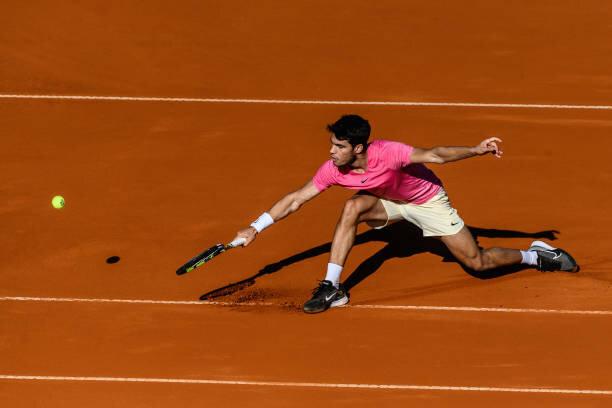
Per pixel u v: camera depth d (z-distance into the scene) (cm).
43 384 3600
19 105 5250
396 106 5209
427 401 3522
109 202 4569
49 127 5094
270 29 5822
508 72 5462
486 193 4584
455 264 4175
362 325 3862
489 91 5316
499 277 4103
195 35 5784
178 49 5678
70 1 6025
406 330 3838
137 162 4838
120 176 4741
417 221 3875
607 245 4272
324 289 3850
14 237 4350
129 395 3550
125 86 5409
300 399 3528
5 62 5572
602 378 3622
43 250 4275
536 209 4488
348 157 3631
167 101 5288
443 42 5700
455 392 3559
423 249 4259
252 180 4697
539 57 5581
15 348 3759
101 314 3922
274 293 4028
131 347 3762
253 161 4825
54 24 5853
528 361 3691
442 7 5997
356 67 5509
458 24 5847
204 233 4369
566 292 4016
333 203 4528
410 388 3572
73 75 5491
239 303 3975
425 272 4134
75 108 5241
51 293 4034
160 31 5816
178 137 5012
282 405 3506
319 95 5303
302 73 5469
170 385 3594
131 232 4381
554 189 4612
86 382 3606
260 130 5047
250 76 5456
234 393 3556
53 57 5612
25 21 5866
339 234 3831
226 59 5597
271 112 5181
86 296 4019
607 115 5144
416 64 5525
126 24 5866
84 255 4247
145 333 3828
